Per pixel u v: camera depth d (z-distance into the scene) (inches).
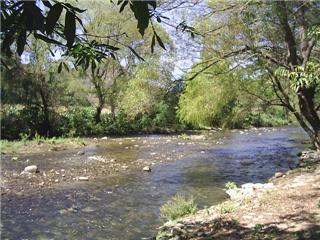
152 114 1460.4
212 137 1275.8
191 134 1373.0
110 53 126.0
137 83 749.9
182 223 342.3
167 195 497.4
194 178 609.3
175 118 1477.6
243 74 652.1
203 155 864.9
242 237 287.1
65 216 406.3
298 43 590.2
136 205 449.4
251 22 563.2
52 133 1211.2
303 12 521.7
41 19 74.4
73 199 474.6
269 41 600.4
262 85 666.8
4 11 78.8
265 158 817.5
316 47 589.6
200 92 676.1
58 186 542.6
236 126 1632.6
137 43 949.2
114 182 574.9
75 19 78.7
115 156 831.7
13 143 990.4
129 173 645.3
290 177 523.2
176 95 770.2
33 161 749.9
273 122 1795.0
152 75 695.7
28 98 1163.3
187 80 635.5
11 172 631.2
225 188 530.3
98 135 1306.6
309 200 370.0
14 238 340.8
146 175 630.5
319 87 584.1
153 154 866.8
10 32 77.9
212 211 370.6
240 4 531.5
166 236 319.9
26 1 73.7
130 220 392.5
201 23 565.6
